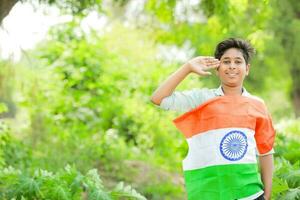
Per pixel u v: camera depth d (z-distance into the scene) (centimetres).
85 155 975
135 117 1173
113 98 1187
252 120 402
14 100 1155
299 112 2498
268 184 420
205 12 888
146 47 1371
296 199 485
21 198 512
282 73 2350
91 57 1186
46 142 1062
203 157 402
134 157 1102
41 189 520
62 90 1175
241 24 1142
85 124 1172
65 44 1187
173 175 1101
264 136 411
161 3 980
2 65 892
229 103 403
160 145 1146
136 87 1193
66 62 1183
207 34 1066
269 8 983
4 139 823
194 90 416
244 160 398
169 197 946
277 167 532
